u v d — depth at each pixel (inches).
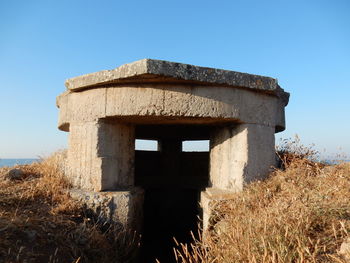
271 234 82.4
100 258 110.4
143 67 115.8
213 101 134.0
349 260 66.7
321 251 75.0
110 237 126.6
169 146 278.5
